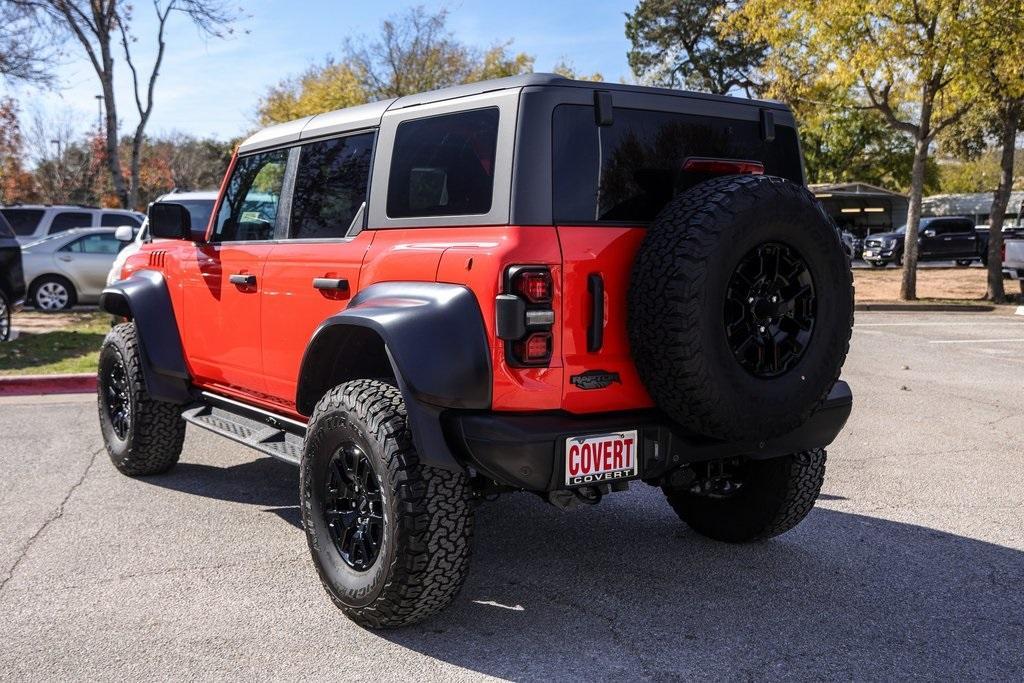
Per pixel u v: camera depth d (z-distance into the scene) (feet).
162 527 16.17
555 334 10.91
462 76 140.87
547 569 14.24
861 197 159.02
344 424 11.79
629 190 11.73
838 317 11.76
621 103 11.83
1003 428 24.91
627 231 11.39
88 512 17.01
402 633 11.87
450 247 11.45
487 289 10.78
